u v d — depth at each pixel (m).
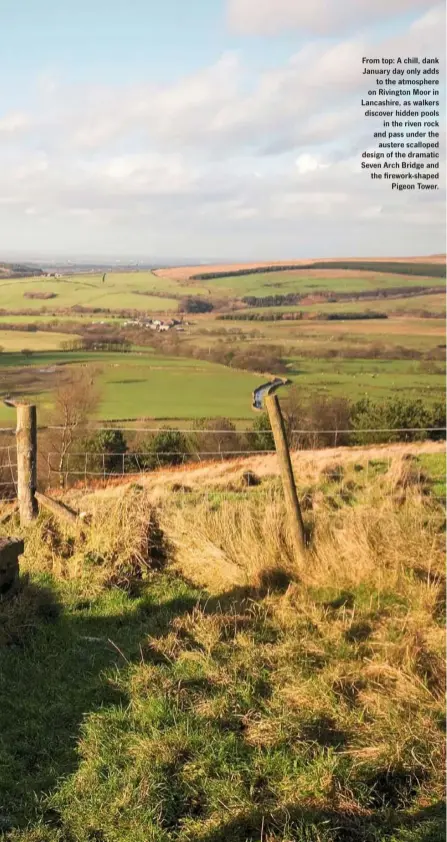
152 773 3.26
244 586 5.86
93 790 3.18
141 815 3.01
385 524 6.62
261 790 3.21
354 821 3.04
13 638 4.77
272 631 4.99
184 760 3.43
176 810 3.09
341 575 5.87
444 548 6.22
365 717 3.87
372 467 12.44
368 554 6.03
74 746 3.57
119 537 6.38
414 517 6.88
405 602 5.43
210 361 72.06
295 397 43.00
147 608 5.52
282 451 6.23
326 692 4.03
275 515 6.72
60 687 4.15
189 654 4.47
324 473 11.59
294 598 5.55
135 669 4.32
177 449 29.66
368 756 3.47
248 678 4.21
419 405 40.25
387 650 4.55
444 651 4.53
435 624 4.97
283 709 3.87
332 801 3.16
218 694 3.99
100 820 2.99
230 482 11.44
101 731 3.62
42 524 6.71
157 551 6.58
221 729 3.70
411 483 9.86
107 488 11.76
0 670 4.33
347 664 4.42
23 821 3.00
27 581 5.41
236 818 3.01
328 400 42.25
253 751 3.51
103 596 5.69
